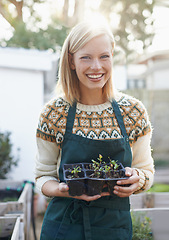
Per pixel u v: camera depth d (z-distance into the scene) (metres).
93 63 1.54
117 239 1.57
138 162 1.71
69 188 1.47
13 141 5.68
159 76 11.73
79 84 1.69
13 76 5.73
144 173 1.65
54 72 6.80
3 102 5.68
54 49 9.63
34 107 5.86
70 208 1.60
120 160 1.59
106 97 1.69
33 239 4.09
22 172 5.69
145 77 11.81
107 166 1.54
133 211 2.89
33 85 5.86
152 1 7.80
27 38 9.59
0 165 5.27
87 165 1.58
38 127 1.68
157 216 2.89
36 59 5.70
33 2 8.03
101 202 1.57
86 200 1.48
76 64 1.58
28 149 5.77
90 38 1.51
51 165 1.71
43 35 9.62
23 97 5.80
